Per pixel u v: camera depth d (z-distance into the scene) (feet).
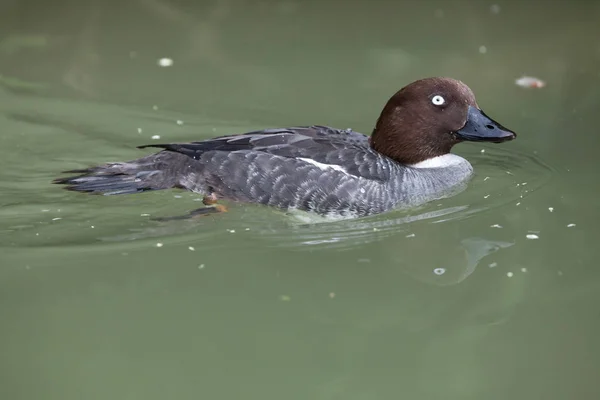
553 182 39.42
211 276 31.19
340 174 35.45
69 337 27.50
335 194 35.29
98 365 26.27
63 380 25.61
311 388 25.57
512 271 32.04
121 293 29.91
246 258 32.55
